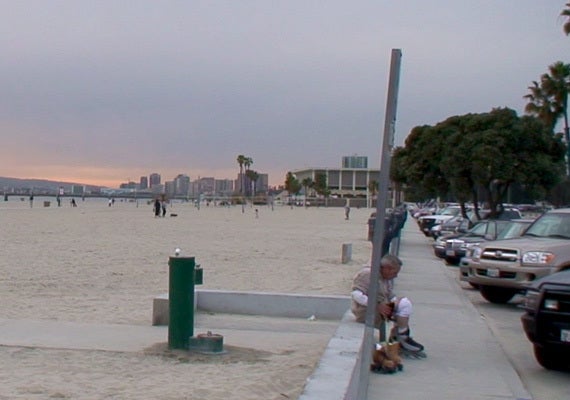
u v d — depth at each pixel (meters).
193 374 9.21
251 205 165.12
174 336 10.54
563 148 41.06
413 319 14.46
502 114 40.53
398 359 10.16
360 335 9.88
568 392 9.46
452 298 17.72
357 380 8.18
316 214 99.69
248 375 9.21
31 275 20.64
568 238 16.91
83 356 10.11
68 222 57.34
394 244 23.69
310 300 14.00
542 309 10.02
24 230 44.31
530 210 47.62
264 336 11.98
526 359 11.29
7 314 13.93
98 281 19.70
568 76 59.50
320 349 10.93
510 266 16.25
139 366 9.57
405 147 47.19
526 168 39.47
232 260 26.89
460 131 42.28
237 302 14.23
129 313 14.31
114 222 59.56
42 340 11.18
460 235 27.67
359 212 113.81
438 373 10.12
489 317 15.30
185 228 51.81
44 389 8.38
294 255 30.00
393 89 6.38
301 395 6.96
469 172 41.25
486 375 10.07
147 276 21.11
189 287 10.55
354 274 22.61
